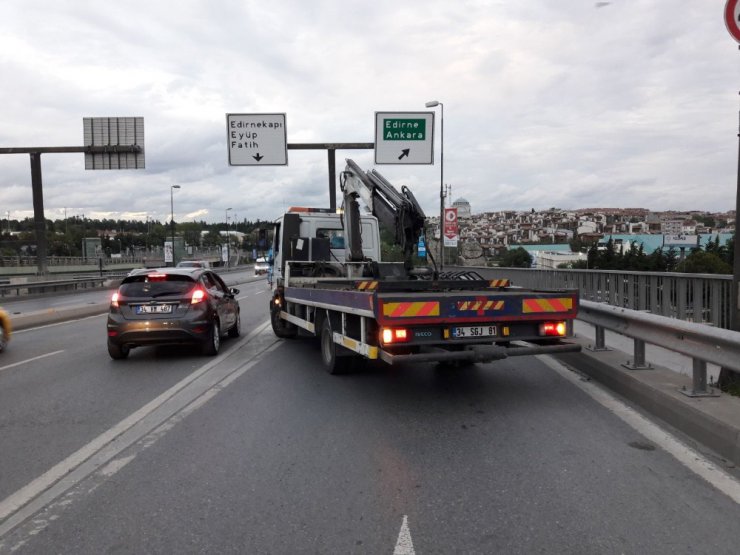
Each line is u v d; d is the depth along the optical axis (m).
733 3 5.59
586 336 10.10
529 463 4.58
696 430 5.04
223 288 12.01
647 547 3.24
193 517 3.72
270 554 3.25
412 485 4.19
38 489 4.23
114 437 5.50
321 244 11.85
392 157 21.98
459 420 5.86
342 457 4.81
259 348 11.11
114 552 3.29
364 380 7.94
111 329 9.62
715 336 5.06
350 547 3.31
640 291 10.98
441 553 3.22
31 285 30.12
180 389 7.57
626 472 4.34
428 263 10.52
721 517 3.59
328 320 8.26
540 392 6.97
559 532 3.43
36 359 10.31
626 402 6.34
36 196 29.06
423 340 6.19
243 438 5.38
